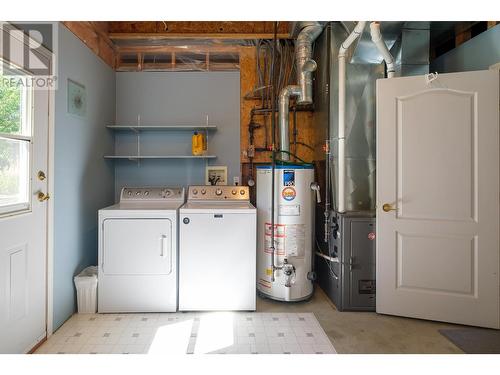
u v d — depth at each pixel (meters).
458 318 2.19
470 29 2.61
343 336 2.05
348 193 2.61
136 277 2.33
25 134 1.80
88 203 2.56
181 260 2.35
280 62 3.11
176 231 2.37
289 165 2.55
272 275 2.56
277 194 2.54
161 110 3.14
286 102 2.79
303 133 3.17
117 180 3.13
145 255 2.33
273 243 2.54
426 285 2.25
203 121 3.16
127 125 3.01
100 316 2.29
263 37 3.06
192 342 1.97
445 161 2.19
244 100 3.16
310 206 2.61
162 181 3.16
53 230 2.04
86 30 2.49
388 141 2.31
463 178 2.16
